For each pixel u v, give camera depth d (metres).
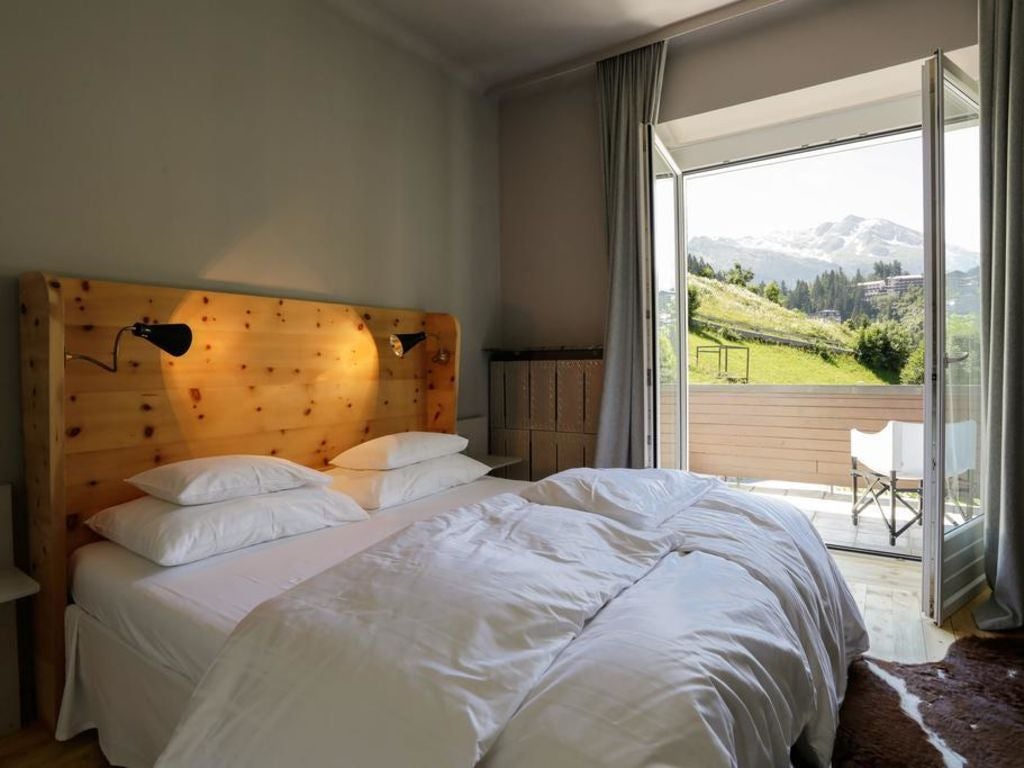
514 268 3.83
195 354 2.13
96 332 1.86
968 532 2.52
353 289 2.84
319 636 1.03
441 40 3.13
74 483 1.81
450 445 2.74
